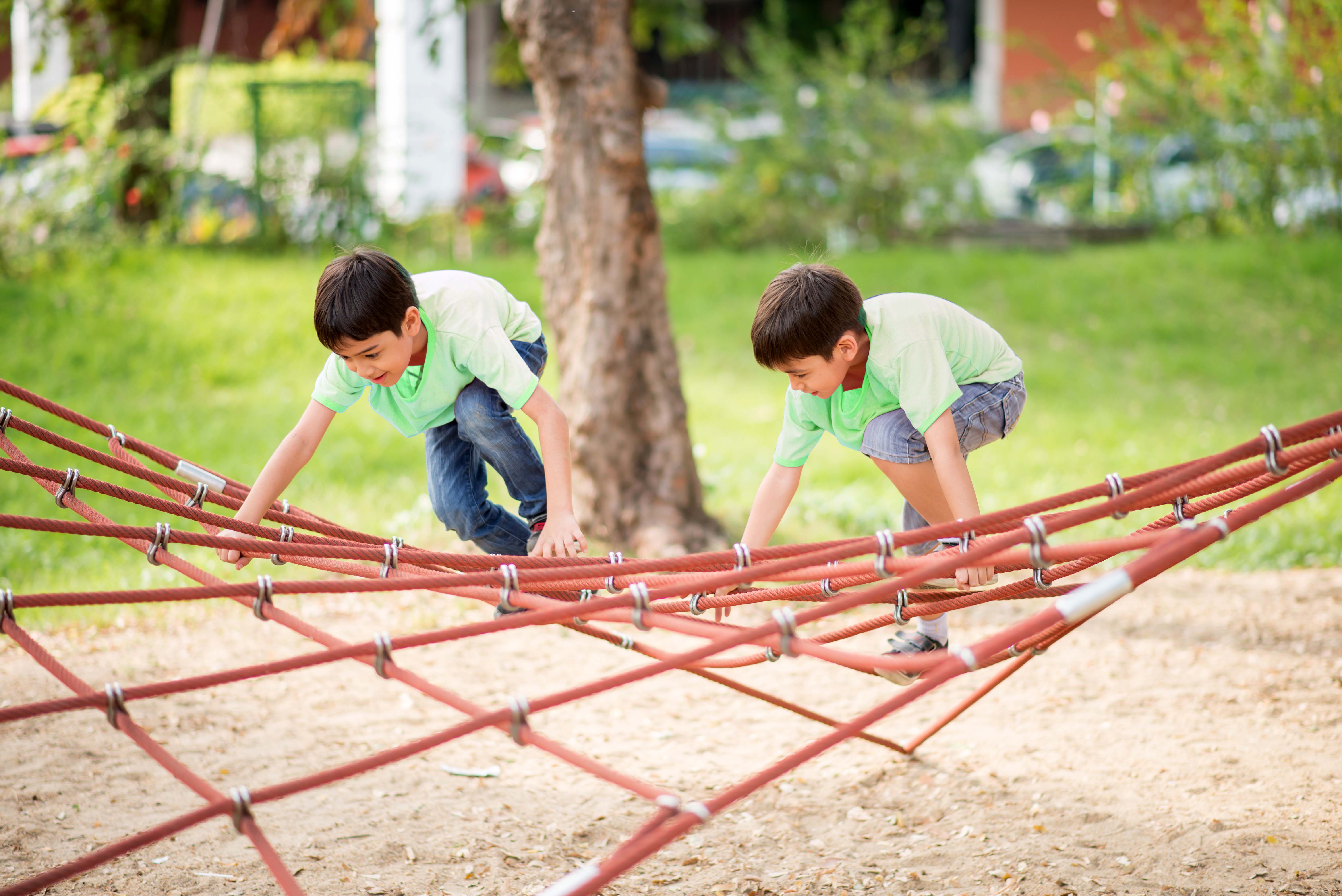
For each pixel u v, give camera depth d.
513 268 16.47
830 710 6.28
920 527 4.69
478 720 2.81
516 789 5.39
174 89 17.98
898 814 5.05
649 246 8.38
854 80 20.11
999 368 4.20
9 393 3.99
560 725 6.10
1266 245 17.16
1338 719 5.82
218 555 3.84
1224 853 4.53
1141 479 3.23
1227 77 18.31
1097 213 20.42
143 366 12.43
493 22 34.16
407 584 3.22
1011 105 32.56
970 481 3.74
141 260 15.34
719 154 20.36
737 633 2.95
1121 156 19.38
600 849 4.83
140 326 13.29
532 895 4.42
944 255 18.05
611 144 8.18
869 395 4.00
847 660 2.89
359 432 11.20
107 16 16.48
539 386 3.85
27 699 6.25
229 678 2.96
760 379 13.73
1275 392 13.01
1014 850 4.66
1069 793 5.14
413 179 17.64
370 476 10.05
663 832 2.58
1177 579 8.24
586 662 6.97
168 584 7.97
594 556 3.77
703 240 19.50
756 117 19.81
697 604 3.87
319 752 5.74
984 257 17.81
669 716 6.22
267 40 29.44
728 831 4.95
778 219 19.36
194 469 4.16
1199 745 5.58
